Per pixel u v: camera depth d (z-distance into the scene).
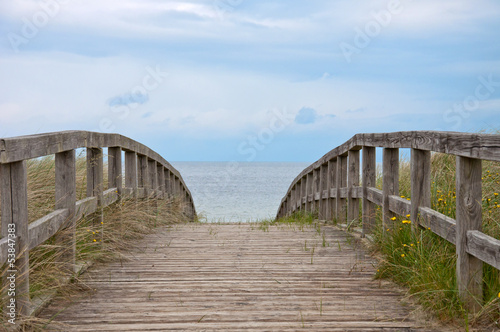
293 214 11.40
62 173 3.90
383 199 5.11
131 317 3.06
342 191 7.43
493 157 2.65
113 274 4.24
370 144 5.72
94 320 3.00
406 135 4.29
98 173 4.96
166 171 10.09
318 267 4.55
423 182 4.10
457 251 3.15
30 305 2.96
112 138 5.62
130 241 5.92
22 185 2.88
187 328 2.84
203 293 3.64
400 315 3.10
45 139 3.28
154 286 3.84
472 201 3.08
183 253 5.28
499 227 3.80
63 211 3.78
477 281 3.05
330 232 6.88
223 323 2.94
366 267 4.52
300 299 3.49
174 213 9.48
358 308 3.26
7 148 2.66
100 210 4.95
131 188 6.70
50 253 3.73
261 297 3.54
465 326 2.79
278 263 4.74
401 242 4.22
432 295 3.12
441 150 3.40
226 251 5.40
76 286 3.77
